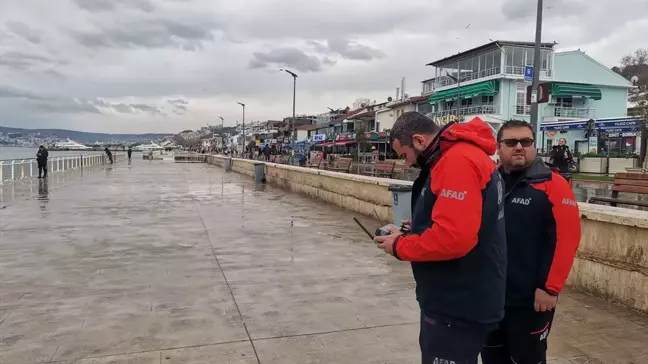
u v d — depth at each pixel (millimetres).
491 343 3043
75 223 10156
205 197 15625
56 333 4309
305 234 9094
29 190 17438
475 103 52438
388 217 10281
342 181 12984
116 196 15641
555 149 14617
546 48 49656
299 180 17281
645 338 4199
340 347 4066
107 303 5117
